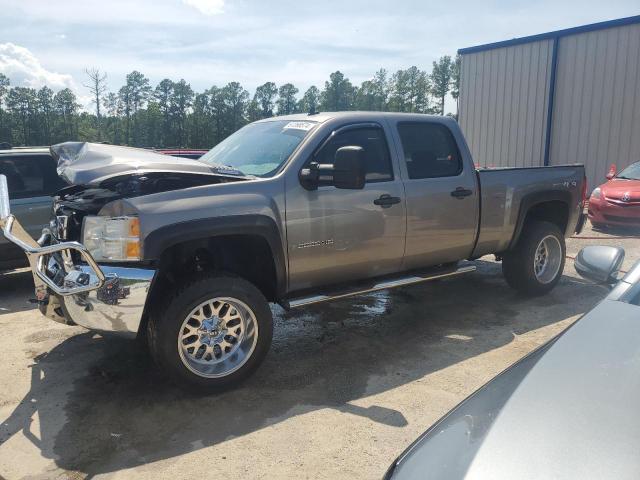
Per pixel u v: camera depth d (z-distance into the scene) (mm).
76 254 3684
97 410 3586
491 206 5281
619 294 2414
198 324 3695
